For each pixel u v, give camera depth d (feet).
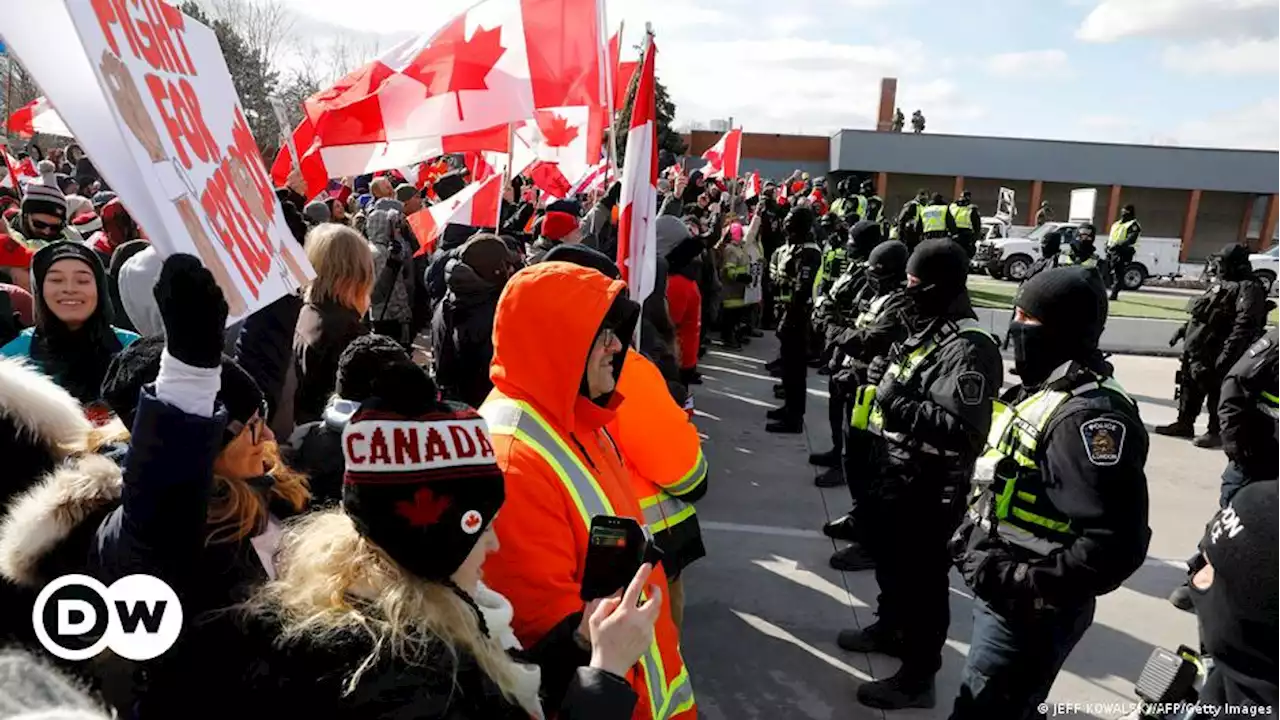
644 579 4.72
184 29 4.45
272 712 3.49
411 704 3.49
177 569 4.12
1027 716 7.85
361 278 10.07
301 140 13.21
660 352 12.95
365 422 3.86
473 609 4.04
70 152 41.98
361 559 3.80
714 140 138.41
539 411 5.87
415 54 12.71
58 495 4.81
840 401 18.88
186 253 3.74
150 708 3.83
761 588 14.15
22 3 3.11
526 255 19.44
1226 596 4.09
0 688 2.63
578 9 12.31
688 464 7.57
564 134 14.78
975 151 120.78
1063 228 71.61
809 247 21.88
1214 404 22.38
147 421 3.88
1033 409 7.61
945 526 10.37
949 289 10.55
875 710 10.91
